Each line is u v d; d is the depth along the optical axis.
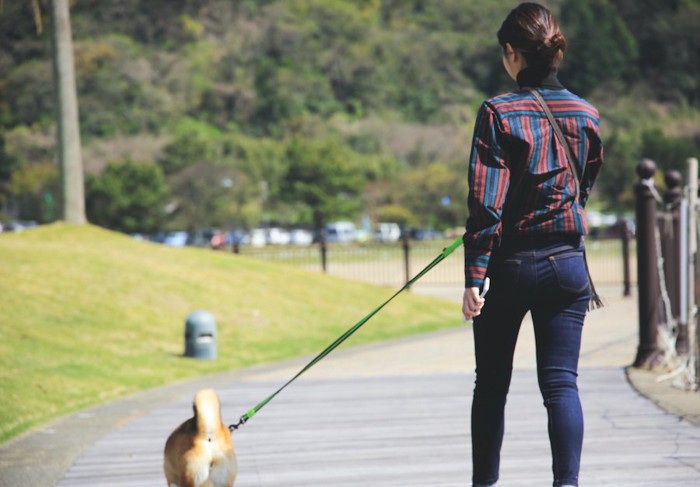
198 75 156.38
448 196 99.75
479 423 3.72
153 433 6.73
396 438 6.11
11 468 5.68
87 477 5.37
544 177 3.44
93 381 9.29
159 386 9.59
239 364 11.50
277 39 164.00
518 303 3.52
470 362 10.55
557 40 3.55
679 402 6.84
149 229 92.56
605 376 8.38
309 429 6.55
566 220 3.46
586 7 152.50
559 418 3.46
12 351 9.78
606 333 12.89
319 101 154.50
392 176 115.44
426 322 16.36
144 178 92.25
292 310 15.37
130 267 15.51
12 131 127.75
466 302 3.46
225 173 93.94
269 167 119.50
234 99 150.50
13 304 12.02
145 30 164.25
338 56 162.62
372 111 156.38
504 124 3.44
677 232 9.31
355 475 5.11
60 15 19.02
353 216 104.88
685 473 4.80
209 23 169.75
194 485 3.86
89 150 127.81
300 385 8.88
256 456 5.71
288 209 107.44
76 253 15.80
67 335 11.37
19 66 135.88
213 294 15.13
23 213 97.38
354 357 11.75
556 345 3.53
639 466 4.98
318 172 101.25
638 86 147.38
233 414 7.32
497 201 3.39
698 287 7.96
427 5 188.00
